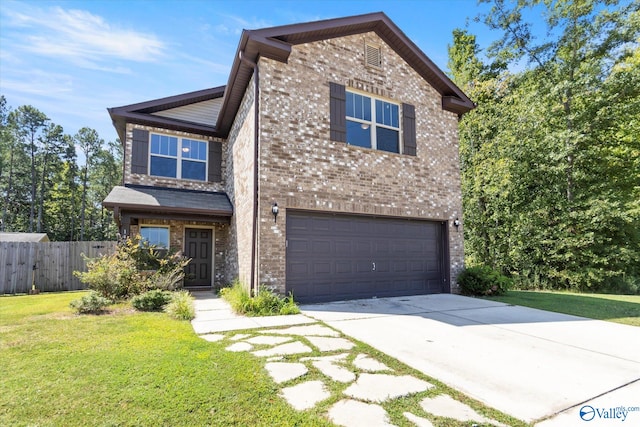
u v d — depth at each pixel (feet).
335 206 26.66
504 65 57.93
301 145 25.82
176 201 32.19
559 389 10.43
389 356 13.23
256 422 8.25
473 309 23.90
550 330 17.94
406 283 30.30
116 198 29.96
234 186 33.63
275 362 12.24
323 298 25.88
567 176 43.34
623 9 40.55
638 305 27.27
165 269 29.91
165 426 7.99
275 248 23.86
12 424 7.98
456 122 35.42
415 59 32.53
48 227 108.17
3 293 35.42
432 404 9.34
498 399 9.70
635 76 38.91
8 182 101.65
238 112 33.17
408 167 31.09
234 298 23.77
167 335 15.49
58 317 19.69
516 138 46.68
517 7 47.26
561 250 42.65
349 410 8.89
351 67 29.19
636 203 39.19
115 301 24.85
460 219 33.78
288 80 25.99
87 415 8.39
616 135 43.16
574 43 43.55
